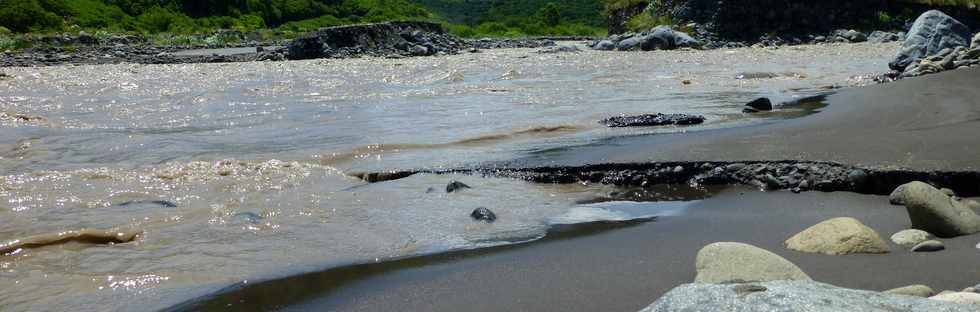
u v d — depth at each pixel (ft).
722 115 28.78
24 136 25.98
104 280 11.37
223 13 217.77
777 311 7.03
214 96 40.78
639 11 116.06
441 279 11.23
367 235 13.69
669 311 7.38
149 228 14.21
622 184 17.60
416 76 53.78
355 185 17.99
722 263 10.29
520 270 11.55
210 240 13.43
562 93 39.45
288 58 85.35
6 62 77.20
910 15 110.63
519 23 220.02
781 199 15.70
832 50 82.23
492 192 16.92
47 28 144.36
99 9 181.88
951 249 11.59
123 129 28.07
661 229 13.84
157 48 109.19
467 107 33.55
